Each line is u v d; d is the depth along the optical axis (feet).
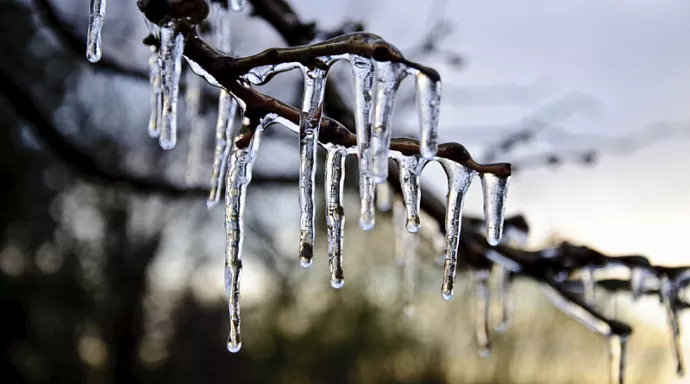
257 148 4.20
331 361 40.55
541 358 44.96
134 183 9.46
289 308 40.73
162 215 45.32
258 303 43.83
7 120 30.68
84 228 41.65
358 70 3.37
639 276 6.70
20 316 36.47
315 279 40.19
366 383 42.65
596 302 7.23
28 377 37.09
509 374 45.09
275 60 3.67
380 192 8.11
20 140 32.73
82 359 41.60
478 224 7.52
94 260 42.27
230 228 4.28
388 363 43.21
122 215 43.29
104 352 43.73
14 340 36.24
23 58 26.37
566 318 42.27
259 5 6.71
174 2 3.77
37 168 34.99
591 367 44.83
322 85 3.66
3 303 35.58
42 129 9.06
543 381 44.96
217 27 6.52
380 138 3.27
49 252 38.73
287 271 34.91
